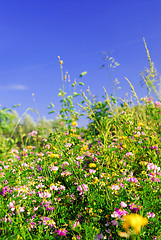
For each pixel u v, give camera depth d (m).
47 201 2.39
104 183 2.43
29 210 2.27
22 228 1.97
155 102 4.15
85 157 3.06
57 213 2.37
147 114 4.19
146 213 2.02
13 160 3.53
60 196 2.58
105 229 2.06
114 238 1.96
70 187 2.72
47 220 2.18
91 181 2.54
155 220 1.98
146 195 2.34
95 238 1.95
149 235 1.88
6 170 2.94
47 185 2.73
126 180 2.46
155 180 2.40
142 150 3.28
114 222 1.96
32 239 1.99
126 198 2.09
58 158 2.99
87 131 4.98
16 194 2.36
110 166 2.91
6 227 2.05
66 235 2.16
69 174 2.77
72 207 2.40
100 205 2.26
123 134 3.76
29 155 3.51
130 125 3.76
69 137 3.49
